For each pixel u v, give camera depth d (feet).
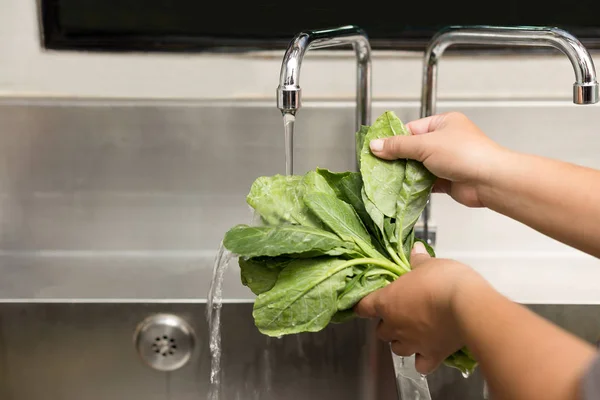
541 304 2.70
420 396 2.21
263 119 3.01
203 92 3.08
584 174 1.83
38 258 3.05
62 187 3.06
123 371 2.81
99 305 2.73
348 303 1.90
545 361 1.27
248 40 3.08
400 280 1.81
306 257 1.90
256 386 2.79
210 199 3.09
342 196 2.13
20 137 2.99
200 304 2.73
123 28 3.03
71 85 3.06
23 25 2.98
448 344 1.73
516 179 1.88
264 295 1.85
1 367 2.77
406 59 3.10
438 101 3.02
